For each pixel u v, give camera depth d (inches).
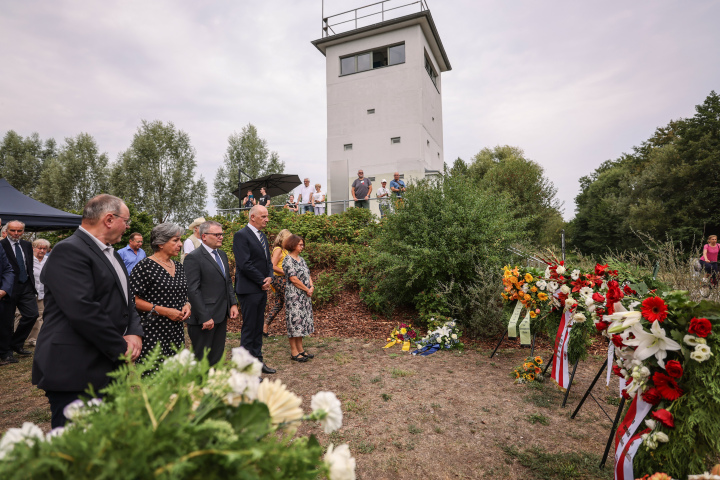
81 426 32.0
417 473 103.7
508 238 272.2
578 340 140.4
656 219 1010.1
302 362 196.4
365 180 522.6
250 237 178.1
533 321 177.6
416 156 713.6
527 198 789.2
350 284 331.9
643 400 78.0
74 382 78.1
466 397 151.5
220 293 151.4
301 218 445.7
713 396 67.9
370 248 312.5
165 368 36.7
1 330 208.5
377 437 122.3
